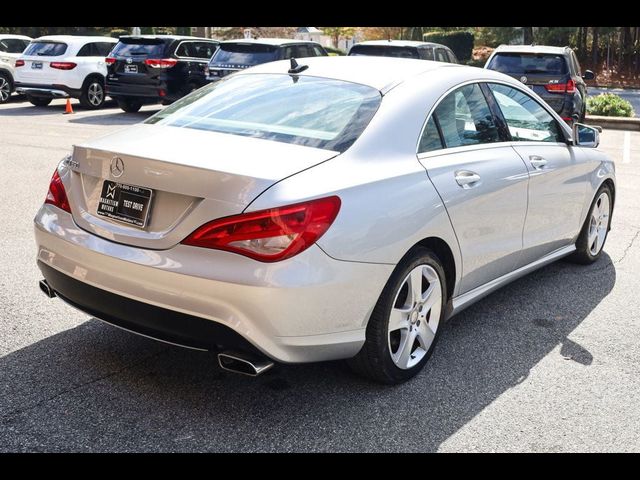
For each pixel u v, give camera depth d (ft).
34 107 56.90
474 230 13.33
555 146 16.88
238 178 10.05
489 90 14.93
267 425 10.85
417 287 12.17
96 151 11.30
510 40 141.69
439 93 13.34
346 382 12.30
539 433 11.02
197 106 13.17
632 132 53.21
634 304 16.81
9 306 14.93
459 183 12.82
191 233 10.18
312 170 10.65
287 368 12.69
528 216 15.33
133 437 10.38
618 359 13.78
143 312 10.56
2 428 10.41
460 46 132.16
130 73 51.34
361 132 11.71
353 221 10.60
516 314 15.96
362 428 10.90
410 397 11.92
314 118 12.08
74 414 10.89
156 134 11.93
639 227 23.86
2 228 20.90
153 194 10.63
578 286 17.97
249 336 10.02
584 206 18.26
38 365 12.38
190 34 131.44
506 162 14.44
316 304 10.28
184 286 10.09
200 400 11.48
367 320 11.19
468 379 12.68
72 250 11.25
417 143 12.44
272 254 9.89
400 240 11.33
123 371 12.30
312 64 14.32
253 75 14.15
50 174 29.40
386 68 13.82
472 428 11.07
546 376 12.93
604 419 11.51
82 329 13.96
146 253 10.46
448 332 14.82
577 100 43.70
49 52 54.70
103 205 11.21
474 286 14.20
